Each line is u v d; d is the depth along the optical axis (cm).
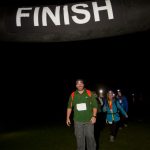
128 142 823
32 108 2909
